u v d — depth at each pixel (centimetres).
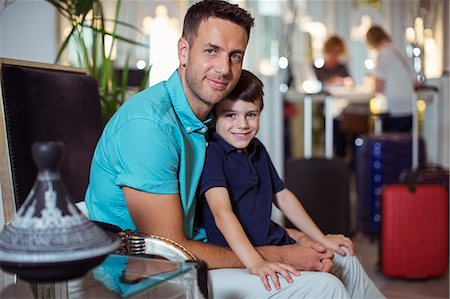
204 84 158
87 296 127
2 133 163
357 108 586
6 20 257
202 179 170
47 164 96
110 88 264
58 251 91
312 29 711
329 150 463
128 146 150
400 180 367
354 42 730
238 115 175
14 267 92
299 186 367
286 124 566
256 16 435
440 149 408
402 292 298
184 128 163
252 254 160
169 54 428
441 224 314
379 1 692
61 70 200
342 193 369
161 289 132
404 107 492
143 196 150
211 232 177
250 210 179
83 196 187
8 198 163
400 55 497
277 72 407
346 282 187
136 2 573
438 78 407
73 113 190
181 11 593
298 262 172
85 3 227
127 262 127
